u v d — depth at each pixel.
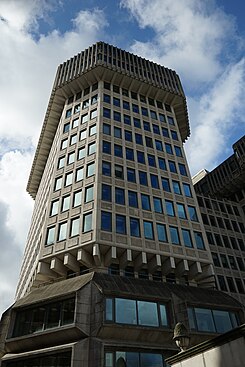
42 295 24.86
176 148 41.19
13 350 23.59
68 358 20.69
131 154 36.56
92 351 20.52
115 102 41.84
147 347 22.09
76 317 21.58
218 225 48.06
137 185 33.75
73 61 48.59
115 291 23.22
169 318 24.16
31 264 39.47
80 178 33.19
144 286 25.64
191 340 23.48
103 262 27.94
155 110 44.69
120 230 29.16
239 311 27.09
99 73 43.66
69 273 28.95
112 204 30.55
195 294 27.08
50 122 48.16
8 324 24.08
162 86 46.53
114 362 20.47
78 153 36.09
